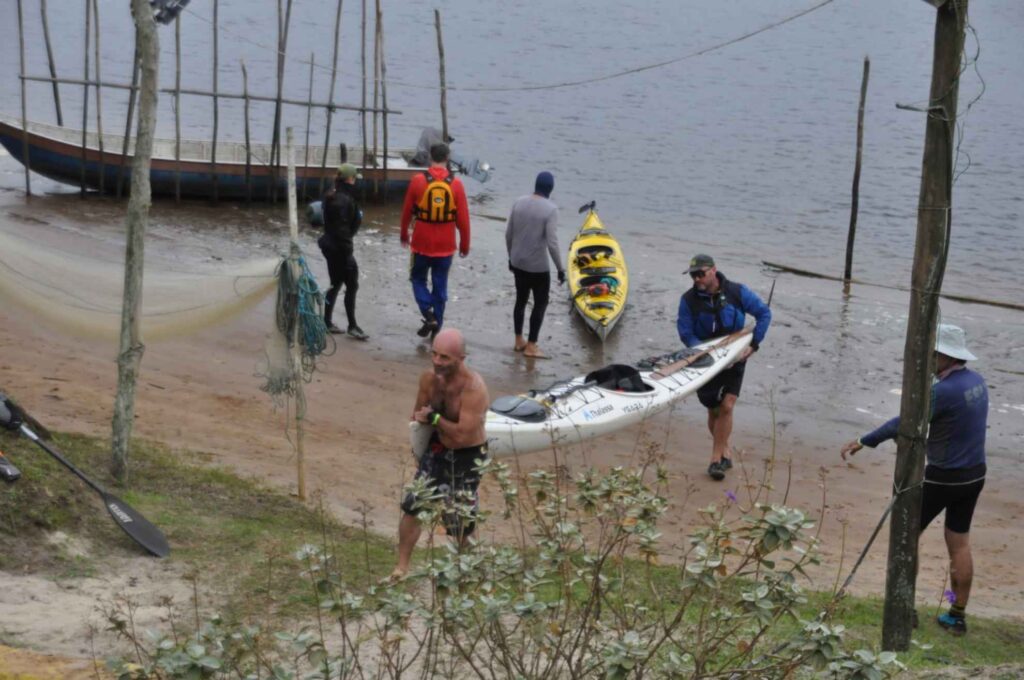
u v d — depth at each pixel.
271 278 17.86
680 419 24.11
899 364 28.34
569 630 8.47
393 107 65.50
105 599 12.04
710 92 74.19
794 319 31.64
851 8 112.62
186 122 57.00
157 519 14.57
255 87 68.88
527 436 19.38
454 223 27.02
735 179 52.53
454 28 95.06
